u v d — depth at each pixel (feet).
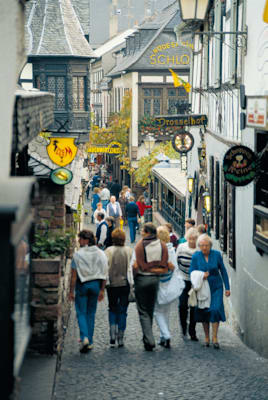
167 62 179.83
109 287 41.47
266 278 41.06
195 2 61.46
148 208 132.36
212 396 30.50
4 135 17.56
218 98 66.64
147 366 36.27
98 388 31.76
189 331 44.52
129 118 179.01
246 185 42.29
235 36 56.18
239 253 49.96
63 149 52.95
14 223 12.57
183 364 36.86
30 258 18.21
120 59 230.89
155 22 213.87
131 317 52.31
